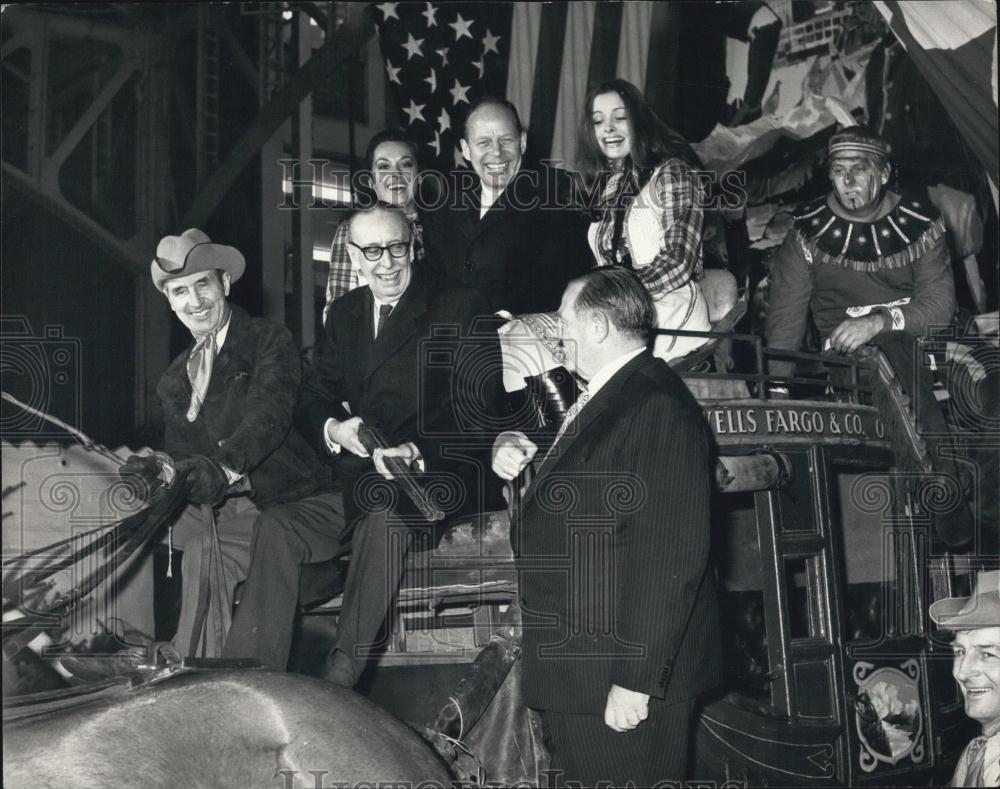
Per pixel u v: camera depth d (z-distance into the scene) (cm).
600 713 349
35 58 627
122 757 271
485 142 531
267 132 684
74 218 620
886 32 745
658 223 505
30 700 295
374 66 745
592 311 371
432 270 467
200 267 465
